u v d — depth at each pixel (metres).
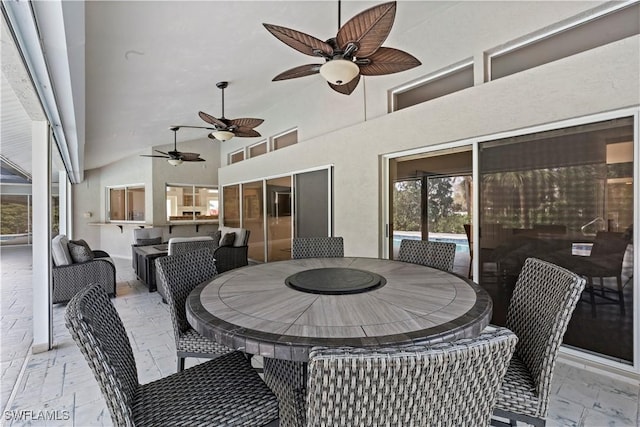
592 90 2.27
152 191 8.08
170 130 6.48
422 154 3.56
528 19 2.65
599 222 2.31
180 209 8.58
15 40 1.71
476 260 3.01
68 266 4.07
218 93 4.61
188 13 2.53
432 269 2.28
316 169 4.89
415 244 2.93
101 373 0.96
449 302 1.52
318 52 2.09
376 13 1.67
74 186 9.10
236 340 1.16
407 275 2.09
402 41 3.67
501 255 2.85
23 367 2.52
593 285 2.34
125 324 3.44
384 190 3.95
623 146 2.20
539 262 1.56
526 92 2.61
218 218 8.62
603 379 2.23
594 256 2.33
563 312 1.23
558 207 2.51
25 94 2.35
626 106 2.13
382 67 2.33
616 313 2.24
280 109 5.92
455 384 0.76
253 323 1.28
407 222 4.16
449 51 3.22
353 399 0.72
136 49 2.88
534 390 1.28
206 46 3.11
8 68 1.99
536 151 2.63
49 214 2.86
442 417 0.79
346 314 1.37
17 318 3.65
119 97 3.95
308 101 5.20
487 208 2.94
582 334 2.40
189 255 2.17
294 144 5.46
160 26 2.62
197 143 8.74
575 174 2.42
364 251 4.11
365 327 1.22
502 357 0.79
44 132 2.87
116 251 9.00
